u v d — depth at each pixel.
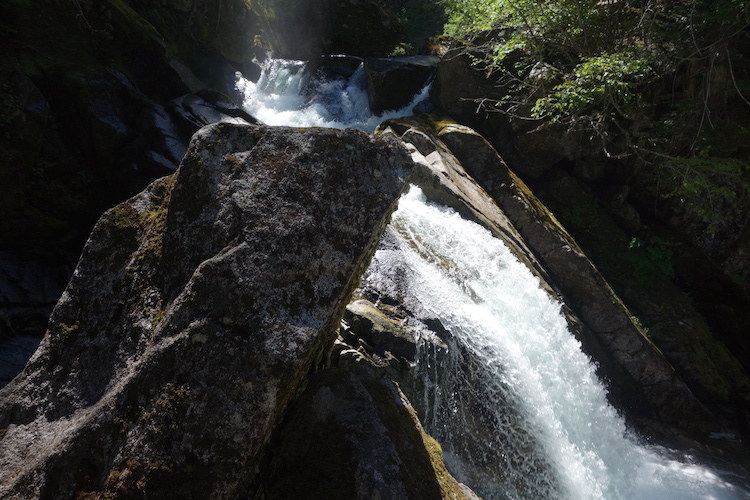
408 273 4.87
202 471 1.92
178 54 10.16
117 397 2.03
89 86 6.69
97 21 7.61
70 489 1.95
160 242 2.34
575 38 9.15
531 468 4.36
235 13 11.74
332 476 2.11
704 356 7.57
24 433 2.21
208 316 2.06
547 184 9.27
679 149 8.77
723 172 7.79
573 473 4.67
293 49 13.64
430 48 12.12
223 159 2.35
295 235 2.17
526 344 5.27
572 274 7.07
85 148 6.57
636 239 8.82
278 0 13.58
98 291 2.40
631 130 8.84
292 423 2.33
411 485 2.10
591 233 8.80
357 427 2.23
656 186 8.95
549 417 4.75
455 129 8.16
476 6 9.85
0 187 5.45
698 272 8.78
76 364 2.29
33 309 5.15
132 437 1.96
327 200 2.26
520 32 9.19
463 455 4.11
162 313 2.18
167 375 2.02
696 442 6.43
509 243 6.59
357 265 2.29
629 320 6.85
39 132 6.00
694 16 8.22
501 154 9.38
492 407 4.36
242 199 2.23
